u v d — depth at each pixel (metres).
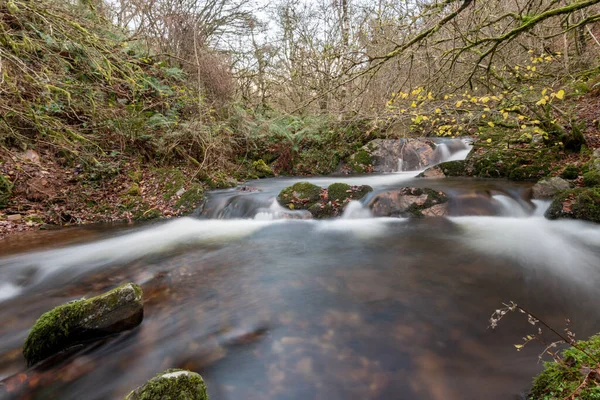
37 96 6.26
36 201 6.51
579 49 8.71
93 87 7.23
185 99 9.96
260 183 9.92
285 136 11.66
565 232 4.71
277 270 4.00
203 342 2.52
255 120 11.62
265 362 2.28
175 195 7.51
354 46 7.47
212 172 9.45
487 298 3.06
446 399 1.89
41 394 2.08
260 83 14.25
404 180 8.73
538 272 3.57
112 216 6.77
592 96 8.38
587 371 1.49
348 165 11.80
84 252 4.84
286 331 2.64
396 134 12.14
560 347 2.26
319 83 10.55
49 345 2.35
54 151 7.41
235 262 4.34
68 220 6.48
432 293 3.21
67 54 6.94
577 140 6.58
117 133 8.09
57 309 2.45
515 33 3.80
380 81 7.41
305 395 1.97
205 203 7.28
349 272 3.84
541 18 3.51
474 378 2.04
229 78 11.53
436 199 6.03
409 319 2.75
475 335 2.49
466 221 5.55
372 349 2.38
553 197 5.42
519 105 6.25
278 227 6.02
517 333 2.49
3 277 3.96
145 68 9.80
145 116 8.89
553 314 2.73
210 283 3.68
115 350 2.45
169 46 11.41
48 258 4.58
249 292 3.40
